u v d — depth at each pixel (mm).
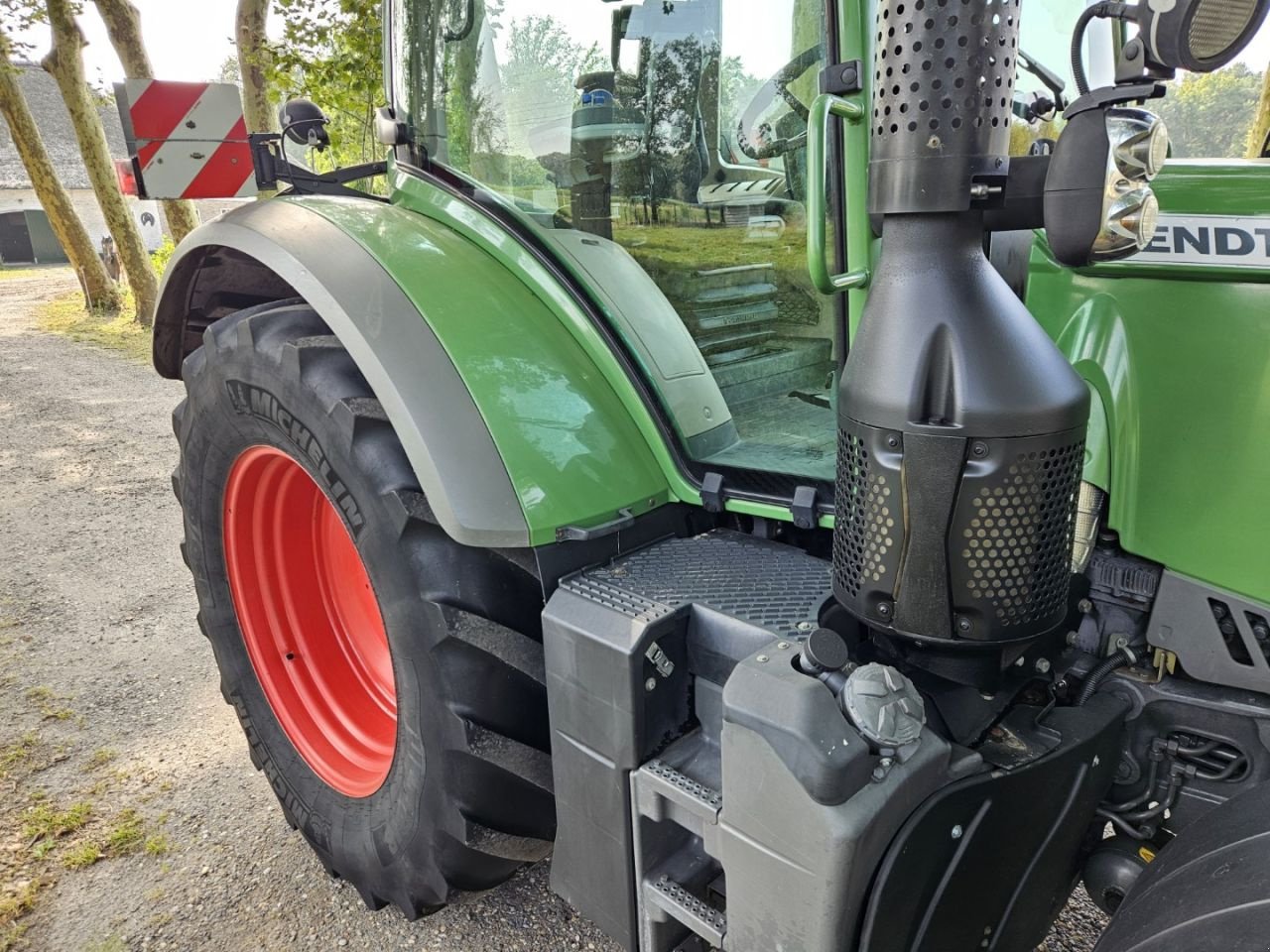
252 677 2256
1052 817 1301
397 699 1702
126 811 2402
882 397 1086
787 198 1547
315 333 1832
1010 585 1101
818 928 1138
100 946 1975
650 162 1688
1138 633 1388
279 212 1896
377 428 1637
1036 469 1060
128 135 2246
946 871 1213
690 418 1708
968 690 1324
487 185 1957
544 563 1538
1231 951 900
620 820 1431
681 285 1705
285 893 2117
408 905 1849
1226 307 1250
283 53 7109
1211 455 1271
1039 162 1044
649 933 1451
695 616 1409
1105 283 1361
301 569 2299
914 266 1084
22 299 16031
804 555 1611
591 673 1409
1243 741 1318
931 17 979
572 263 1724
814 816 1100
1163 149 963
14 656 3205
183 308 2314
